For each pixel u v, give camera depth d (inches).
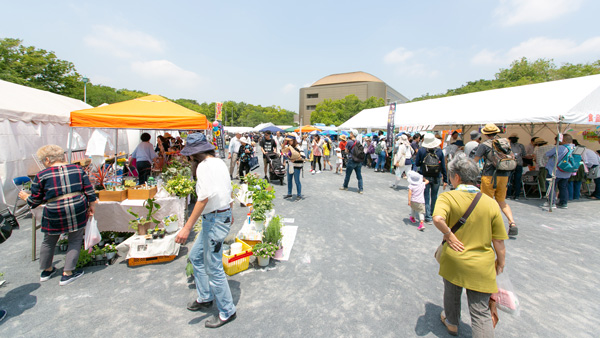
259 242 161.8
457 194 83.2
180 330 99.7
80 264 142.2
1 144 240.5
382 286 130.0
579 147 296.5
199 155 98.3
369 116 812.0
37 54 835.4
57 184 124.9
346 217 235.9
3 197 231.9
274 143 409.1
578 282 136.1
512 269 148.8
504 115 331.0
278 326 102.0
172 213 171.9
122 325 102.2
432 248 173.6
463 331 99.4
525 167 345.7
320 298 120.3
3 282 130.0
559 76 1595.7
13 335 96.3
